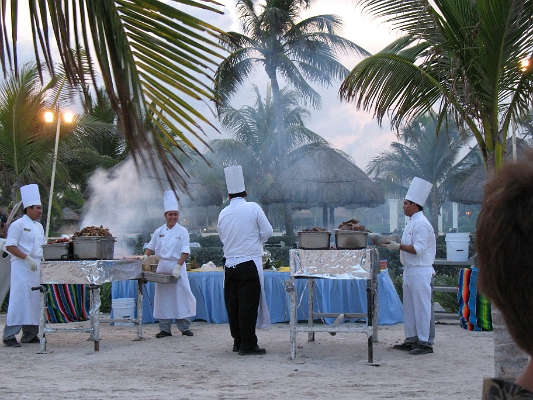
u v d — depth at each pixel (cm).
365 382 498
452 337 738
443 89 425
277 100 2048
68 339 746
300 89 2064
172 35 209
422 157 2750
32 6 201
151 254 795
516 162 95
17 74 207
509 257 89
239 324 633
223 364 579
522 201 90
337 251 587
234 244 632
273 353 637
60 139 1140
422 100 468
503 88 417
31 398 446
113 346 691
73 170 1909
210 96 214
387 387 478
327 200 1462
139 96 211
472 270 795
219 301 871
